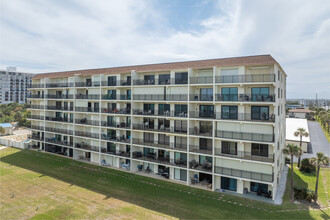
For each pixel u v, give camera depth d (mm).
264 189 23297
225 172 23609
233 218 18594
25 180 27141
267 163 21516
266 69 22750
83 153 37344
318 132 65750
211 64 25906
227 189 24594
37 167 32344
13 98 137500
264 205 20844
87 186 25516
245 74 23516
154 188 25016
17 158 36906
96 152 33656
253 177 22125
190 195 23188
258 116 23422
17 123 71875
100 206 20609
